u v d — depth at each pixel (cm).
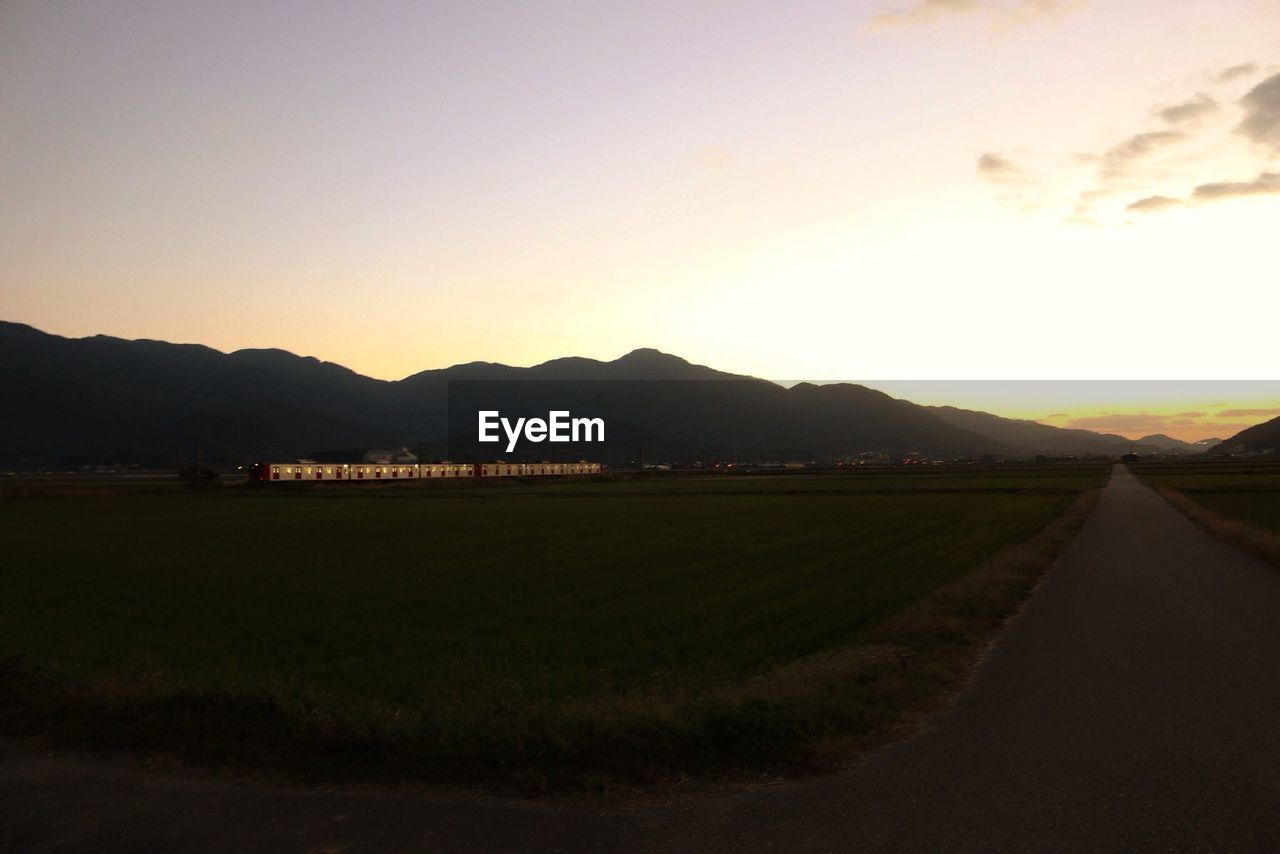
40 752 862
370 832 663
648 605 2059
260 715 917
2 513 6141
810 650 1472
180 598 2256
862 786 753
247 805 719
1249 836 646
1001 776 777
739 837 649
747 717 842
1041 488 9150
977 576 2184
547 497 8550
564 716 869
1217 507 5691
